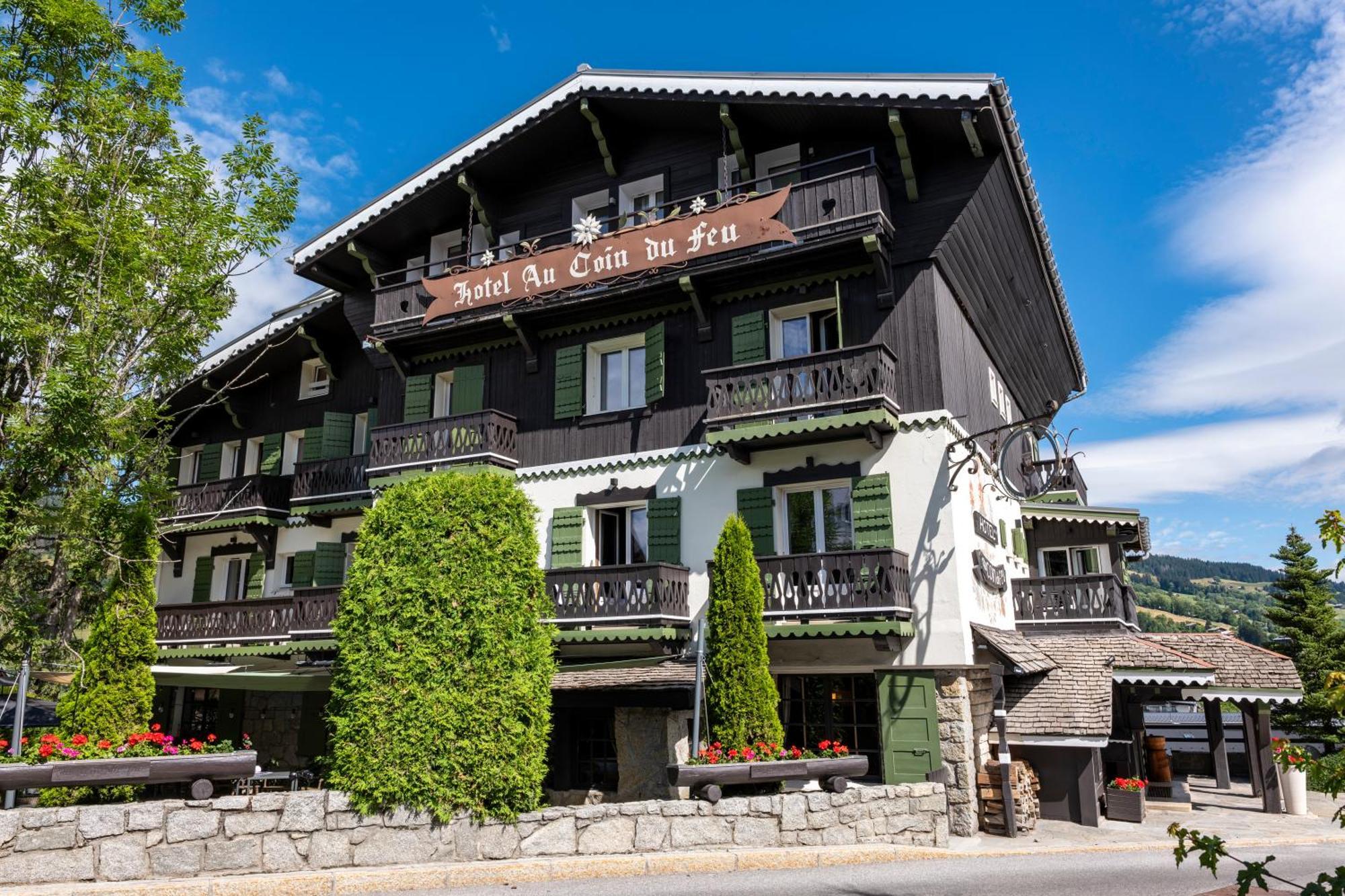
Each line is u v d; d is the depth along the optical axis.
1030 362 21.17
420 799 8.73
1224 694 15.27
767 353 14.41
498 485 9.88
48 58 13.36
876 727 13.27
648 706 13.12
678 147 16.20
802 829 9.89
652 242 14.95
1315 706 28.84
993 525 15.61
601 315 16.11
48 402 11.91
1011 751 14.22
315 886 7.94
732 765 9.77
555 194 17.27
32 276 12.64
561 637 13.84
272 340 20.20
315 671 14.30
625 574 13.95
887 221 13.57
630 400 15.98
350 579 9.54
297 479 19.69
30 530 12.67
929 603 12.72
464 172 16.94
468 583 9.32
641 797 13.41
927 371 13.41
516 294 16.11
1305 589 32.38
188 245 13.84
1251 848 12.30
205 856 7.99
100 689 11.63
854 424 12.91
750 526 13.96
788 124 14.83
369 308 18.81
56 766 7.72
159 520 14.14
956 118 13.10
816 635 12.55
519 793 9.12
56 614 13.68
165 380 14.41
